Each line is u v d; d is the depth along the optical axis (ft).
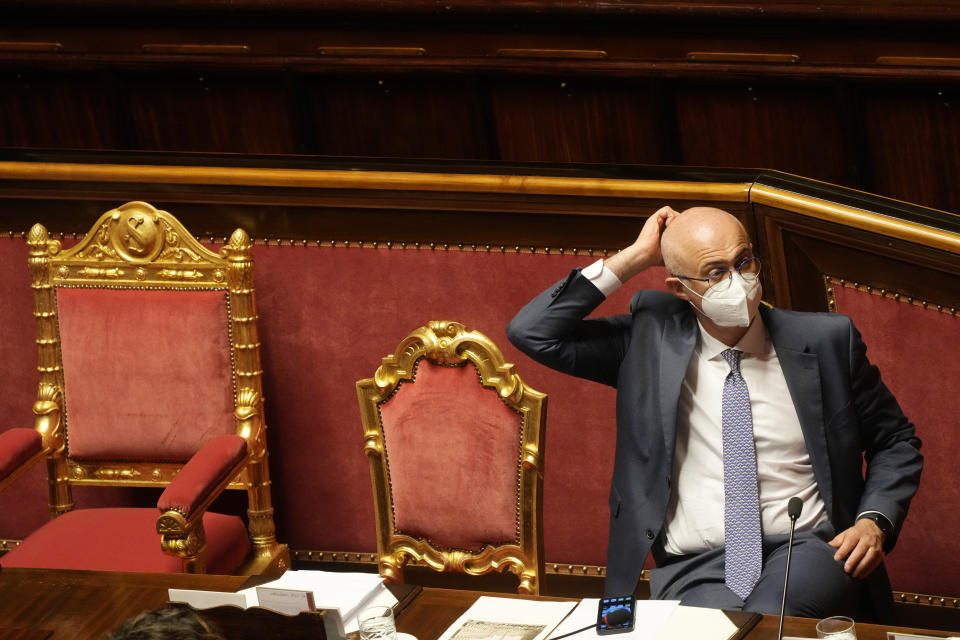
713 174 43.29
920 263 40.37
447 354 37.37
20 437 44.09
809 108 60.95
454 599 30.07
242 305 44.42
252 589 31.14
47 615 30.89
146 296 45.11
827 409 33.91
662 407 34.24
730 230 33.40
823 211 40.93
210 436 45.09
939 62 58.03
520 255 45.83
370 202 46.50
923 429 42.22
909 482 33.88
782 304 43.29
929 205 61.05
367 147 66.08
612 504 35.55
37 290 45.83
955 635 26.76
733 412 34.12
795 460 34.14
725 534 33.91
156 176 48.24
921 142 60.13
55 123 67.92
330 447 49.47
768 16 59.11
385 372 38.29
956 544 42.75
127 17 65.31
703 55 60.80
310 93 65.57
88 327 45.29
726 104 61.82
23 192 49.39
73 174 48.73
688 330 34.73
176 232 44.65
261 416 45.16
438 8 62.18
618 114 63.10
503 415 37.06
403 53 63.52
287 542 50.78
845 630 24.36
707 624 27.40
